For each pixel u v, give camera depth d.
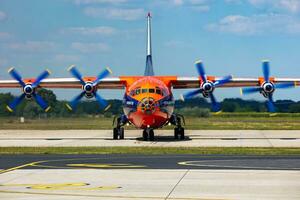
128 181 36.34
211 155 54.22
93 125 140.62
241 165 44.78
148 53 95.94
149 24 97.44
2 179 37.56
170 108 75.88
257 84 87.00
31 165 45.84
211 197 30.45
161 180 36.62
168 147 64.12
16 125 141.38
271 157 51.75
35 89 84.81
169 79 82.12
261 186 33.97
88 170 42.16
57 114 174.00
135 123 75.56
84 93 83.31
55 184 35.28
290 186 33.94
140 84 74.81
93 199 29.97
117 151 59.25
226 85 87.50
